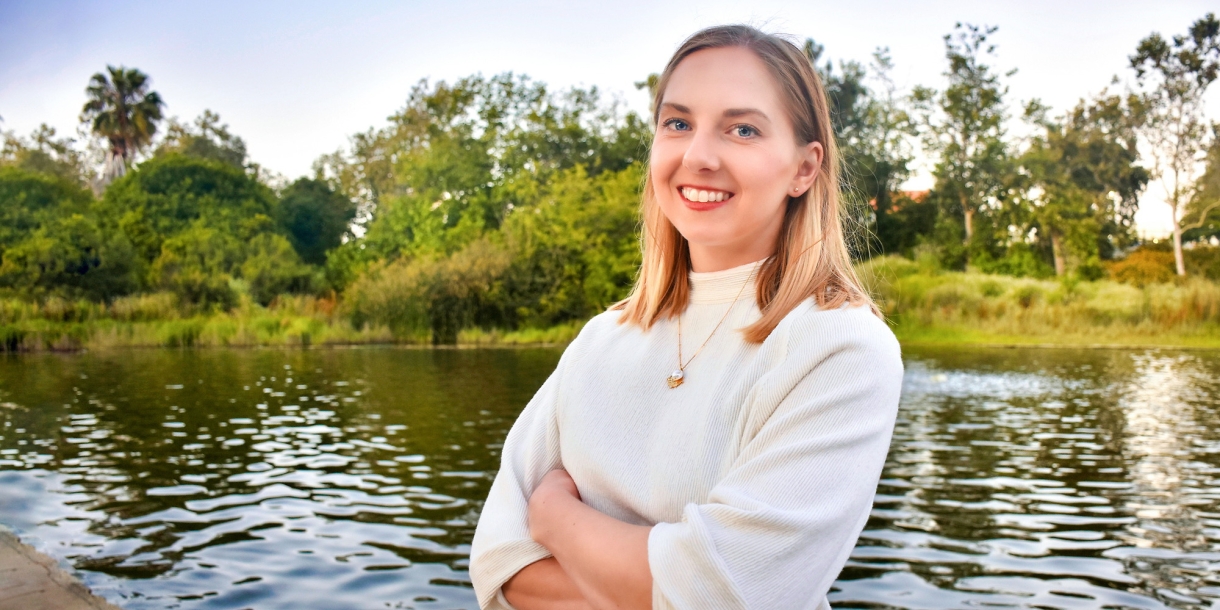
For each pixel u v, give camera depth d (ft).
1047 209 95.91
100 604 10.95
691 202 3.04
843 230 3.43
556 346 82.84
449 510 20.16
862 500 2.60
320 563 16.31
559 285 91.50
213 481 23.43
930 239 101.04
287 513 20.01
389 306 89.15
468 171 111.55
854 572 15.81
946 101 101.81
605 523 2.87
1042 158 98.17
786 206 3.15
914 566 16.14
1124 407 39.32
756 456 2.66
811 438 2.61
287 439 30.04
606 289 91.71
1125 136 95.86
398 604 14.15
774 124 2.99
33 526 18.95
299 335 87.04
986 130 100.63
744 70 3.00
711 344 3.08
